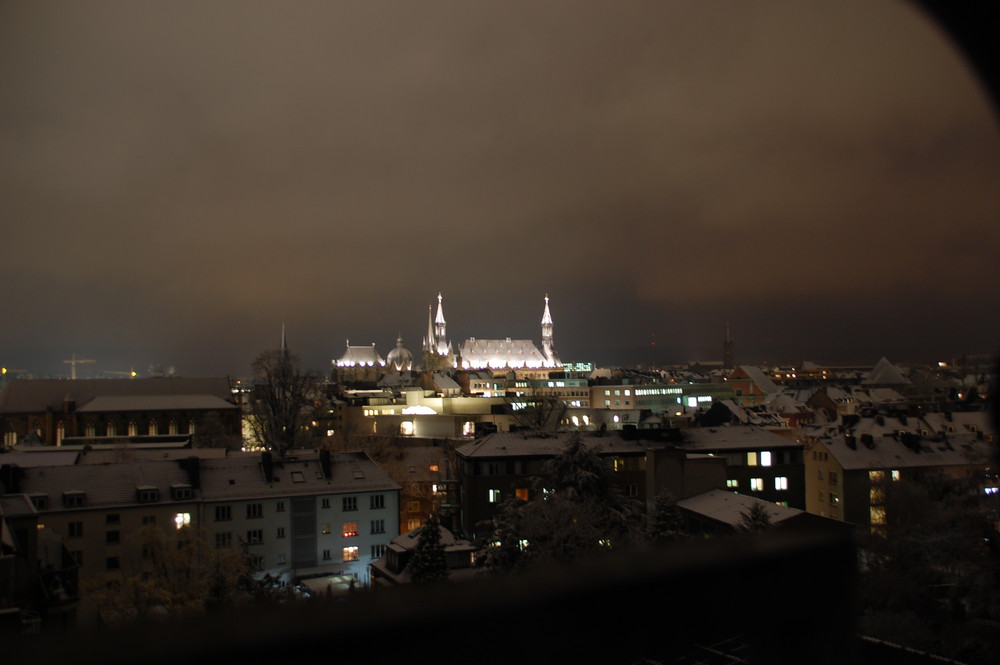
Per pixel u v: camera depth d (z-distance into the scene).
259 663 5.73
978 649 39.66
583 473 58.22
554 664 6.67
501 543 48.47
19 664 5.36
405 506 88.69
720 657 7.62
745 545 8.05
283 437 124.38
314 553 71.06
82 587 47.59
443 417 155.75
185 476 70.62
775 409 161.12
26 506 45.44
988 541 51.94
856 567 8.93
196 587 46.94
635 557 7.35
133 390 193.88
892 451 82.44
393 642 6.05
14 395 185.50
